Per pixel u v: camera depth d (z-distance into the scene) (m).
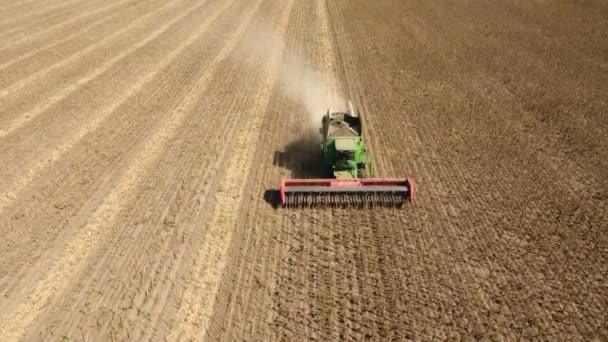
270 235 10.30
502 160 13.16
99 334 7.97
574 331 7.88
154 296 8.75
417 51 22.98
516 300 8.49
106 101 17.58
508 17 29.52
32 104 17.39
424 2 34.47
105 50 23.78
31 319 8.27
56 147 14.27
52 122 15.92
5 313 8.39
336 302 8.53
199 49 23.89
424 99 17.39
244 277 9.16
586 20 28.34
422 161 13.12
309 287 8.88
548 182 12.09
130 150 14.04
